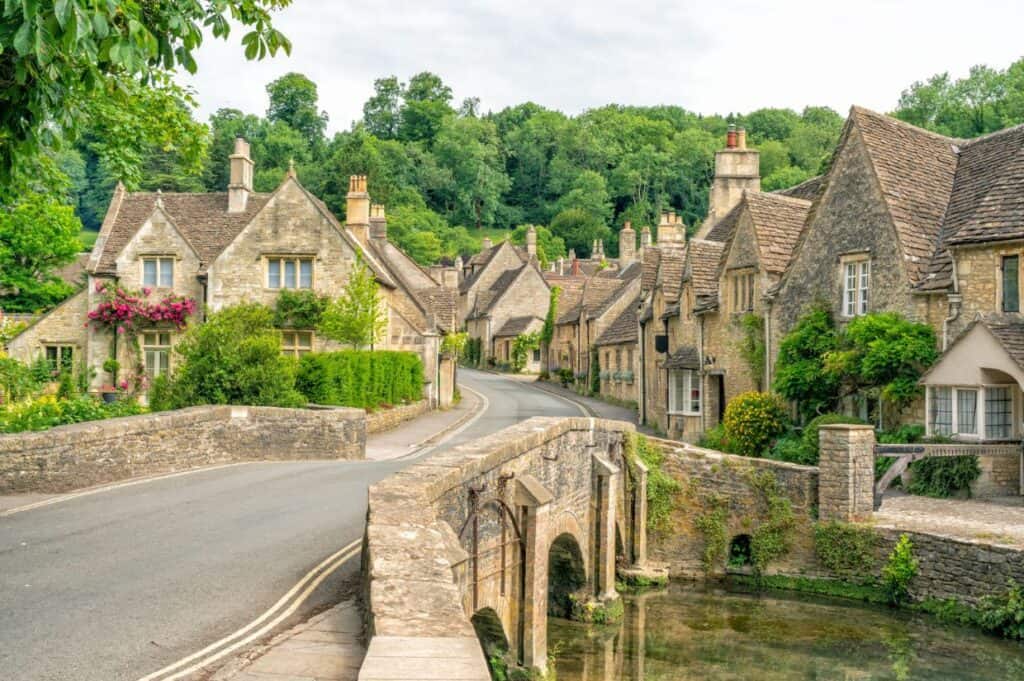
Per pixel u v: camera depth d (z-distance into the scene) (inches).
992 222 831.1
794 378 979.3
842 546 757.9
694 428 1283.2
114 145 875.4
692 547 861.2
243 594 372.2
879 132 1005.2
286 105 5413.4
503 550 521.0
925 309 886.4
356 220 1777.8
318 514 563.2
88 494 642.2
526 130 5905.5
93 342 1492.4
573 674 585.3
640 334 1581.0
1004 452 802.8
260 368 971.3
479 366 3304.6
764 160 4771.2
